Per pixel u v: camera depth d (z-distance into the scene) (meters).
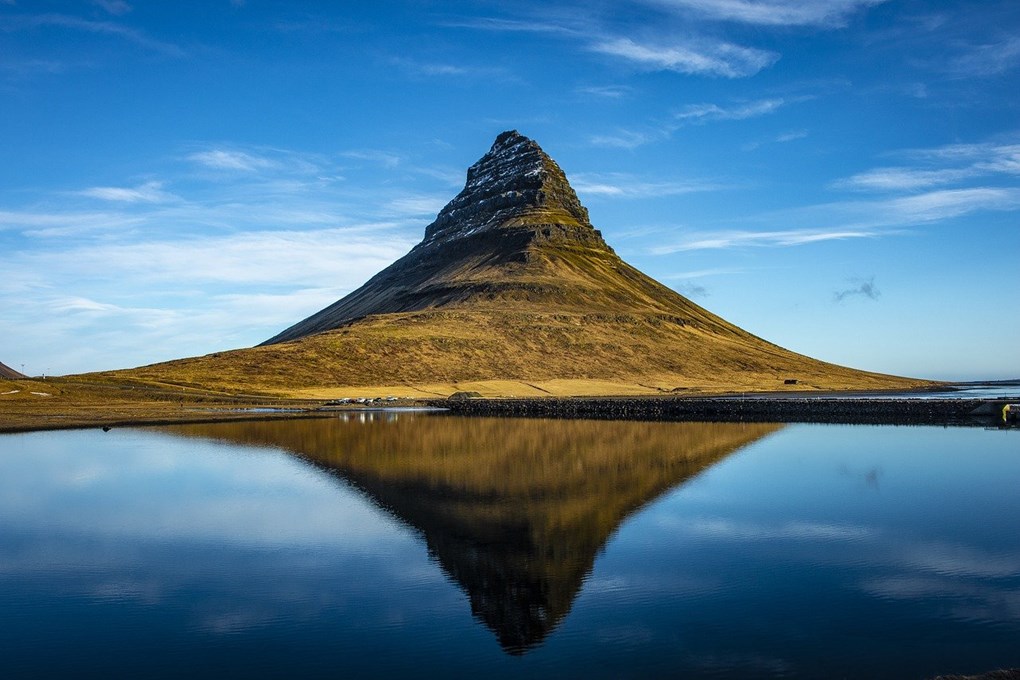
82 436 85.12
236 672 21.66
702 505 43.53
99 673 21.72
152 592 28.77
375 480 53.00
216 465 61.12
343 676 21.28
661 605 26.48
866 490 48.31
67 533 38.22
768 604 26.39
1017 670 19.66
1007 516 40.41
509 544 35.09
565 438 83.06
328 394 167.88
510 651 22.73
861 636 23.30
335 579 30.09
